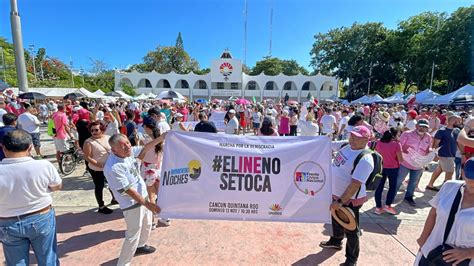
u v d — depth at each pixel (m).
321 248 3.68
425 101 22.41
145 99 33.09
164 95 23.25
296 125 12.66
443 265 1.89
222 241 3.84
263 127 4.86
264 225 4.36
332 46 51.28
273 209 3.05
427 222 2.14
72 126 8.98
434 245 1.99
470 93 18.92
